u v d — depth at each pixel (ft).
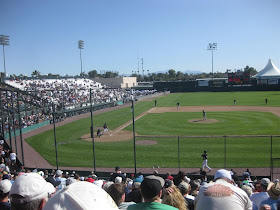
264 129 116.06
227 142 97.91
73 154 92.68
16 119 135.64
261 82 347.36
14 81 236.84
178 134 114.21
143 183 13.25
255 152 85.25
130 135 116.78
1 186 15.12
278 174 68.23
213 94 325.21
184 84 391.65
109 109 217.77
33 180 9.34
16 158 79.97
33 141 113.29
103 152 93.40
